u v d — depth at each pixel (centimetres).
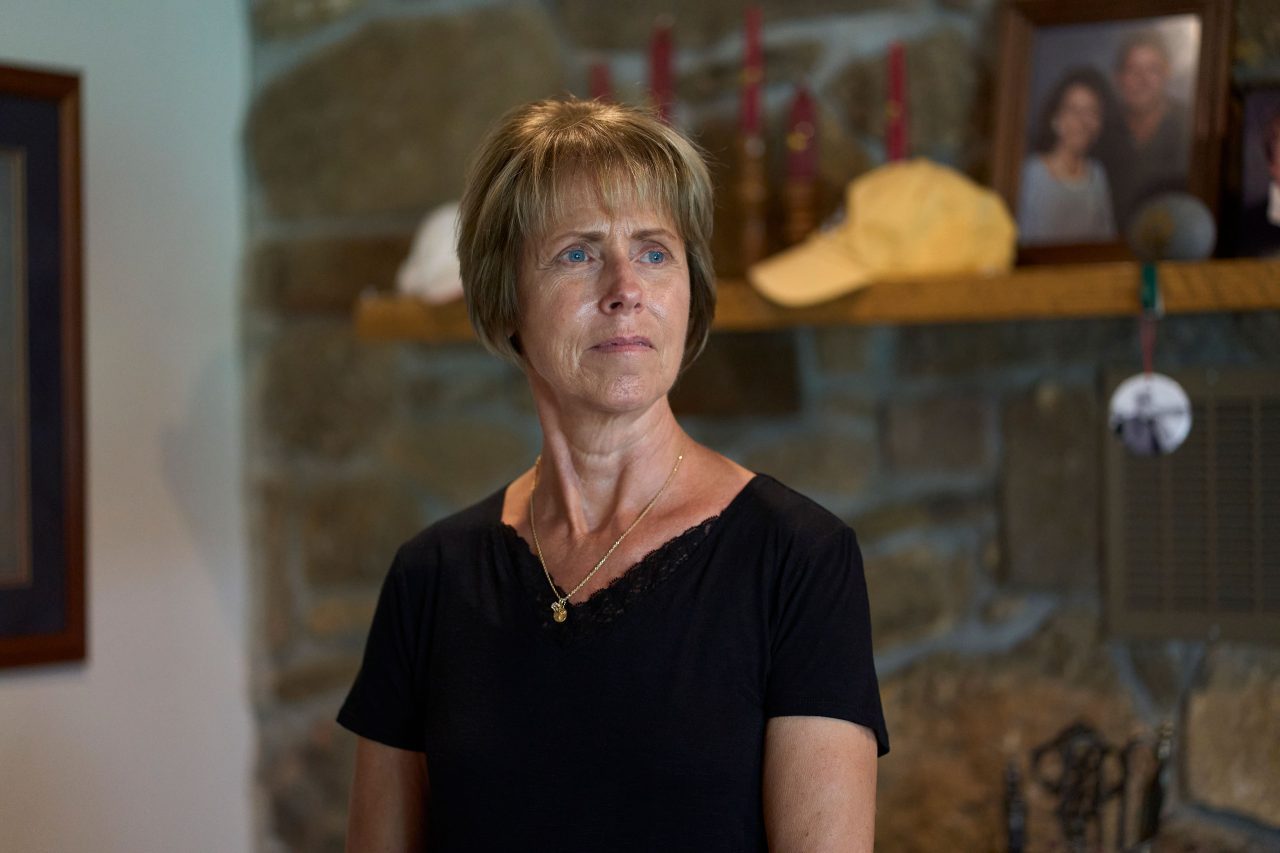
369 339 298
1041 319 273
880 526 286
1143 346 264
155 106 320
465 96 322
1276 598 253
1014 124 266
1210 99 248
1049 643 271
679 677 152
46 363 293
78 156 297
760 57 287
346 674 334
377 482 333
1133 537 264
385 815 175
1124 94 257
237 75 341
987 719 275
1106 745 249
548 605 161
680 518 162
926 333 282
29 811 294
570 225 157
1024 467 274
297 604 340
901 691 282
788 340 293
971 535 279
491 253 164
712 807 149
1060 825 262
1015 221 265
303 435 339
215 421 336
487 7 320
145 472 317
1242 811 255
